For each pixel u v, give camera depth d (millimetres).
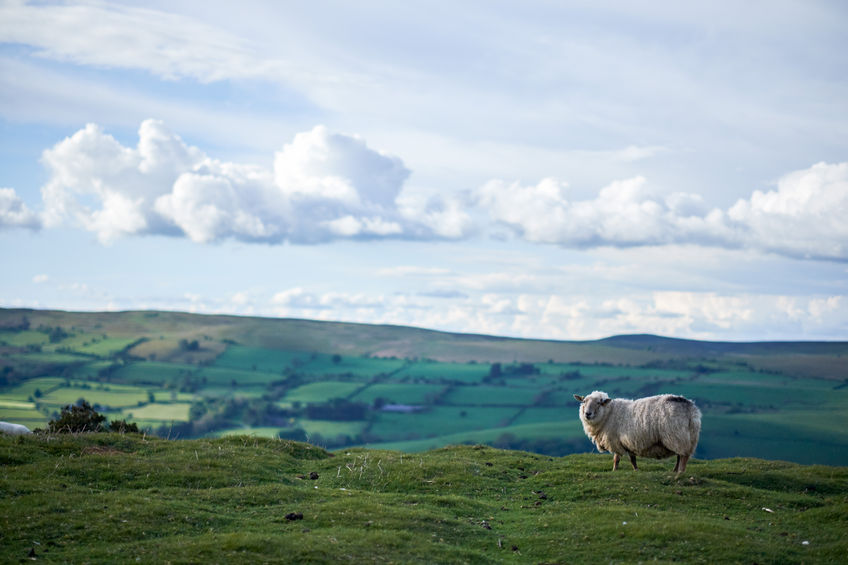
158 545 14133
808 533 16562
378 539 15070
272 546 14125
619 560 14562
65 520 15258
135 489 18875
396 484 21500
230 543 14148
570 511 18531
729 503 18969
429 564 13977
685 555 14664
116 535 14664
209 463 21938
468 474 22562
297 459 25266
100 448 23297
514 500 20375
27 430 26312
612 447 22875
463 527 16797
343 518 16688
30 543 13992
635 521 16797
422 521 16797
